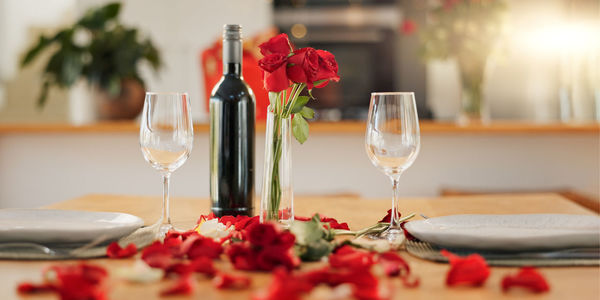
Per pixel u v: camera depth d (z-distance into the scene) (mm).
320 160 2307
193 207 1213
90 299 554
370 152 860
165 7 4547
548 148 2312
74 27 2676
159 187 2330
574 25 4281
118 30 2619
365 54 4566
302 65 854
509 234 730
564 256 727
